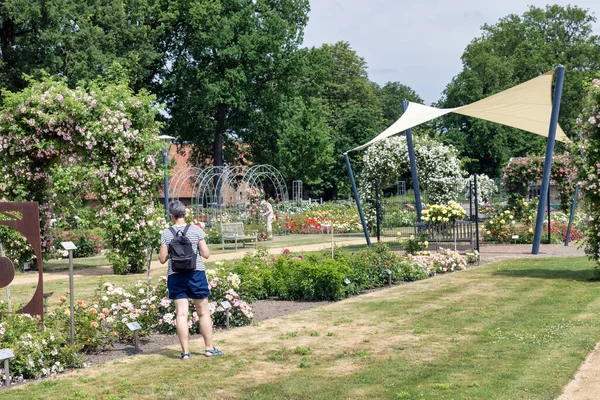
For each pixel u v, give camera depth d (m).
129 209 14.74
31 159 14.27
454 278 12.77
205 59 39.16
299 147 49.78
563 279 11.90
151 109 15.21
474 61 58.03
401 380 5.65
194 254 6.82
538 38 58.44
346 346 7.11
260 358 6.70
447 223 16.62
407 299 10.30
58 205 15.59
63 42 30.53
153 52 35.62
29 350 6.26
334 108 69.31
